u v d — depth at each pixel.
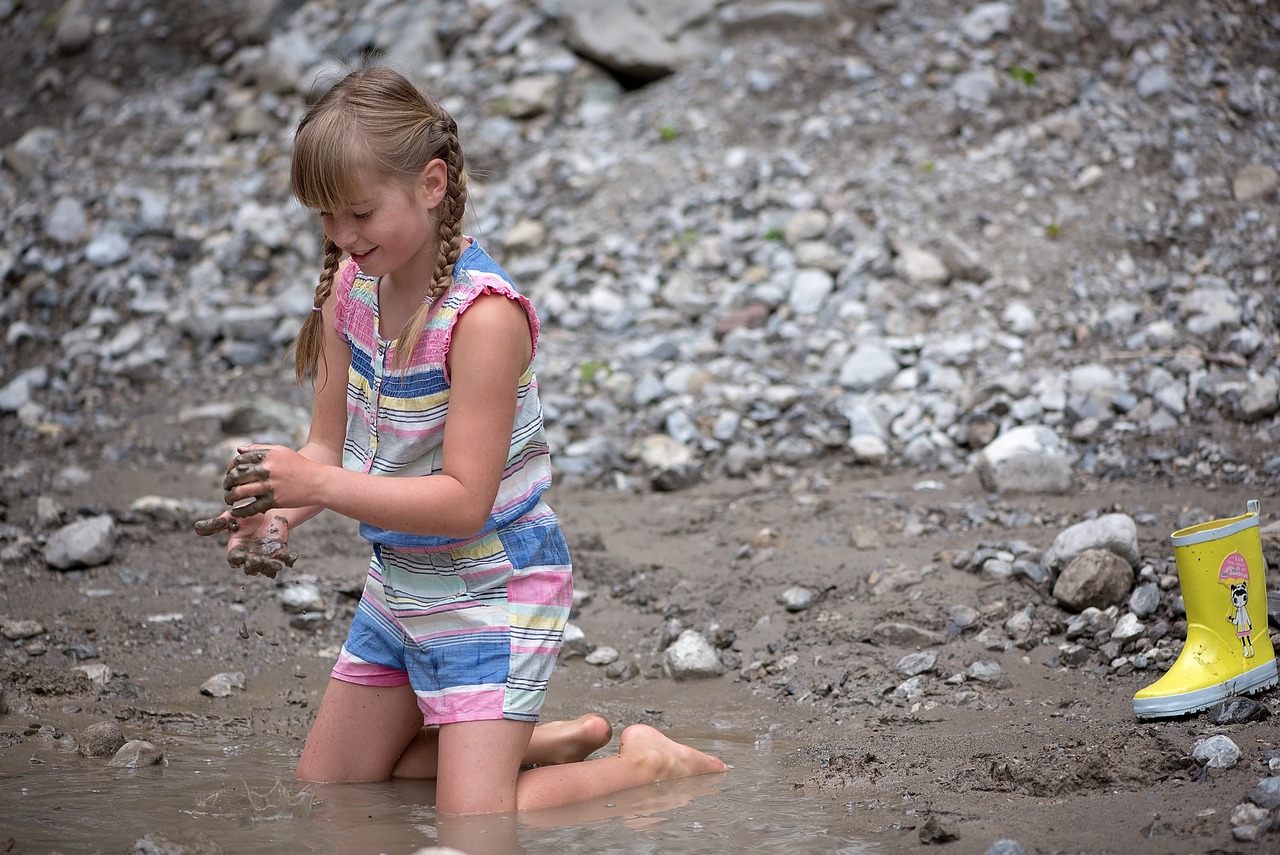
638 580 5.90
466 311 3.52
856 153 10.20
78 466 7.74
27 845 3.27
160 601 5.57
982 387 7.57
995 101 10.34
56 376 9.18
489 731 3.64
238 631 5.32
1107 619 4.84
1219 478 6.52
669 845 3.29
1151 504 6.14
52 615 5.36
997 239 9.08
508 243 10.06
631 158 10.67
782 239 9.53
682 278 9.34
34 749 4.17
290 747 4.26
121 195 10.95
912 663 4.75
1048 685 4.50
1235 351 7.70
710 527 6.50
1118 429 7.13
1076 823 3.22
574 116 11.48
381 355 3.69
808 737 4.31
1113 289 8.55
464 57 12.23
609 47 11.72
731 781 3.89
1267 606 4.47
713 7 11.75
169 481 7.46
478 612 3.69
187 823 3.48
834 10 11.54
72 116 12.41
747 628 5.33
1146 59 10.51
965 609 5.11
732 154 10.47
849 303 8.80
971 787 3.61
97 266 10.23
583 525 6.63
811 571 5.71
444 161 3.55
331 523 6.65
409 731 3.97
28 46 13.45
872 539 5.97
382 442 3.73
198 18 13.38
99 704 4.64
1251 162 9.45
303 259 10.30
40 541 6.15
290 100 12.12
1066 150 9.80
